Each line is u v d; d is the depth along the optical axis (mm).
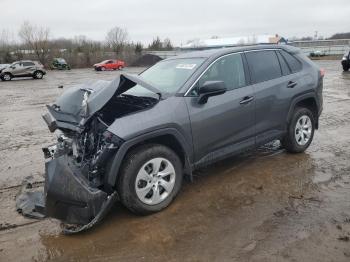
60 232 3885
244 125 4969
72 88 4613
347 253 3258
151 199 4117
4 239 3789
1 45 61438
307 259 3203
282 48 5746
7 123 10273
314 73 5980
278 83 5391
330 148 6266
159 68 5293
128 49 64875
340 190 4559
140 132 3928
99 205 3752
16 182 5367
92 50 59781
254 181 4938
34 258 3461
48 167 3705
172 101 4297
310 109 6129
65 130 4297
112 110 4504
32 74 31844
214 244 3518
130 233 3793
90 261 3375
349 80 17688
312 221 3828
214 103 4594
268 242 3492
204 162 4637
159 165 4148
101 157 3836
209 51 5188
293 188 4672
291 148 5824
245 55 5191
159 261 3314
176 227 3861
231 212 4117
